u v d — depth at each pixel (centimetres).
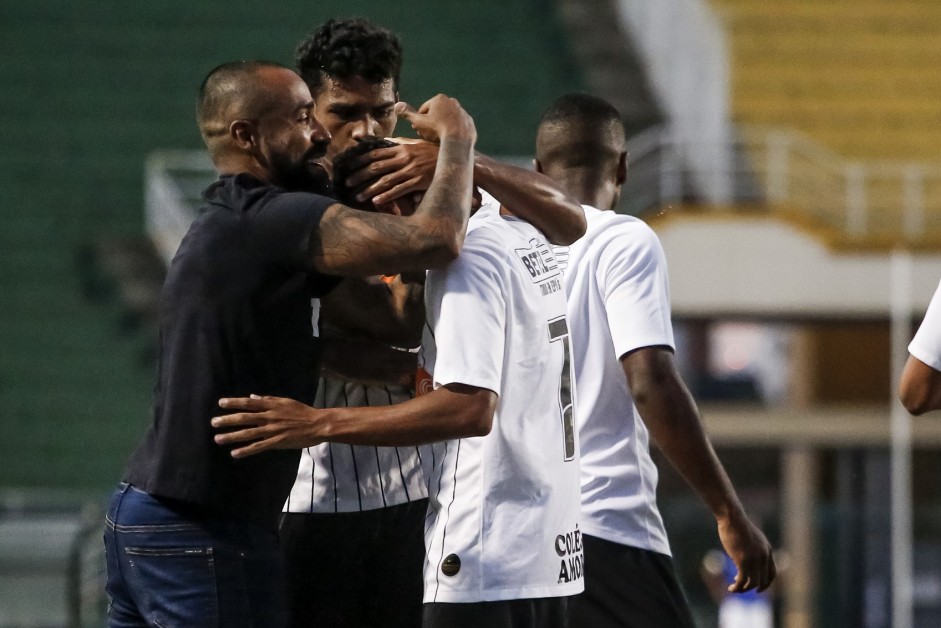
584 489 1348
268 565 1107
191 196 4994
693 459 1286
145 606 1093
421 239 1045
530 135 5128
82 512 3103
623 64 5534
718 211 3997
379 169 1108
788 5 5700
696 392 5538
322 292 1116
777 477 5450
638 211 4331
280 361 1094
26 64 5500
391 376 1267
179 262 1108
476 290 1080
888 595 3812
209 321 1086
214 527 1085
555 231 1174
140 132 5228
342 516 1311
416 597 1336
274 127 1134
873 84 5375
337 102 1280
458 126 1107
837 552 3875
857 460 5131
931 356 1209
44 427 4350
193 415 1083
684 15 4847
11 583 2869
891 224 4456
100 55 5559
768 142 4625
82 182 5038
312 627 1325
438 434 1057
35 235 4850
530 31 5706
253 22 5722
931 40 5569
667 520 3897
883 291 3994
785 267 3997
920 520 4409
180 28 5678
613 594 1345
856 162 5047
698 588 3866
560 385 1155
